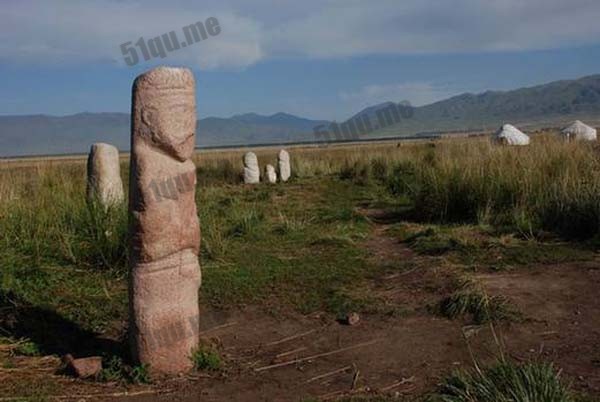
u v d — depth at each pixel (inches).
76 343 208.4
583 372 170.9
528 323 211.9
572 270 268.1
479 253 301.1
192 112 179.3
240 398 164.4
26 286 256.8
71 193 394.6
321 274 285.3
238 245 347.9
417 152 744.3
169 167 174.6
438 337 206.2
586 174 385.4
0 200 348.8
